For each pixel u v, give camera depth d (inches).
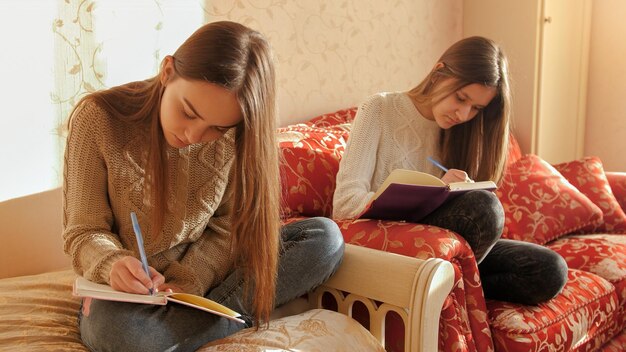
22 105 58.9
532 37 112.8
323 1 90.4
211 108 40.6
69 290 52.6
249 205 45.1
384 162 68.2
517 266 60.7
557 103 120.7
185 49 41.5
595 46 128.2
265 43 43.9
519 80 115.0
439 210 57.7
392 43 104.4
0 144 57.8
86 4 62.7
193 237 50.5
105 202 45.7
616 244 80.0
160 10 69.2
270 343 42.3
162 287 44.3
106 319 39.9
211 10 74.8
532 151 115.0
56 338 43.3
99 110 45.3
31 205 60.4
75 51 62.2
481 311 55.1
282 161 65.8
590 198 91.9
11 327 44.5
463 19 121.9
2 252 58.7
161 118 43.4
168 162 47.3
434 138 70.8
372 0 99.3
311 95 90.2
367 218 59.6
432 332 48.0
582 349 65.5
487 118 68.9
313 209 69.6
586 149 130.1
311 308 56.4
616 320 73.1
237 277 48.4
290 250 49.3
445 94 65.2
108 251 40.6
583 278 70.1
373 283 50.2
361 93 99.0
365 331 47.9
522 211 83.4
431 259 48.7
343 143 76.7
